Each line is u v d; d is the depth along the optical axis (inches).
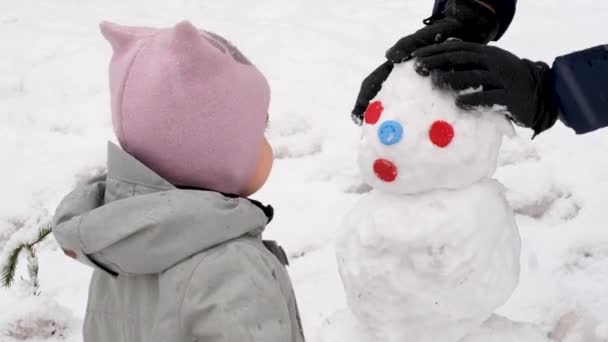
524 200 131.3
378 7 234.2
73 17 235.1
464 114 67.4
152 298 59.2
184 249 56.3
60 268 121.4
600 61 71.0
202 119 58.4
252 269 57.2
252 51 199.3
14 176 147.5
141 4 247.0
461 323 71.6
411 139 66.7
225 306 55.0
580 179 135.6
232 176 61.4
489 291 69.7
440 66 67.4
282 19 226.1
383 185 69.4
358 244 71.9
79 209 60.0
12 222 134.3
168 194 56.7
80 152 155.5
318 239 125.9
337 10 233.6
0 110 175.8
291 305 64.2
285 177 144.7
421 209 68.6
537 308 106.3
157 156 59.3
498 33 75.0
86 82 188.2
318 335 81.8
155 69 58.4
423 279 68.6
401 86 69.2
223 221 57.5
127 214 56.2
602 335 98.9
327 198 137.3
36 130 166.4
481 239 68.2
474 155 67.5
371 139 69.6
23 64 199.3
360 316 74.0
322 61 192.2
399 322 71.6
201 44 57.5
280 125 161.3
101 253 57.8
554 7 221.1
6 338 104.8
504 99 66.9
